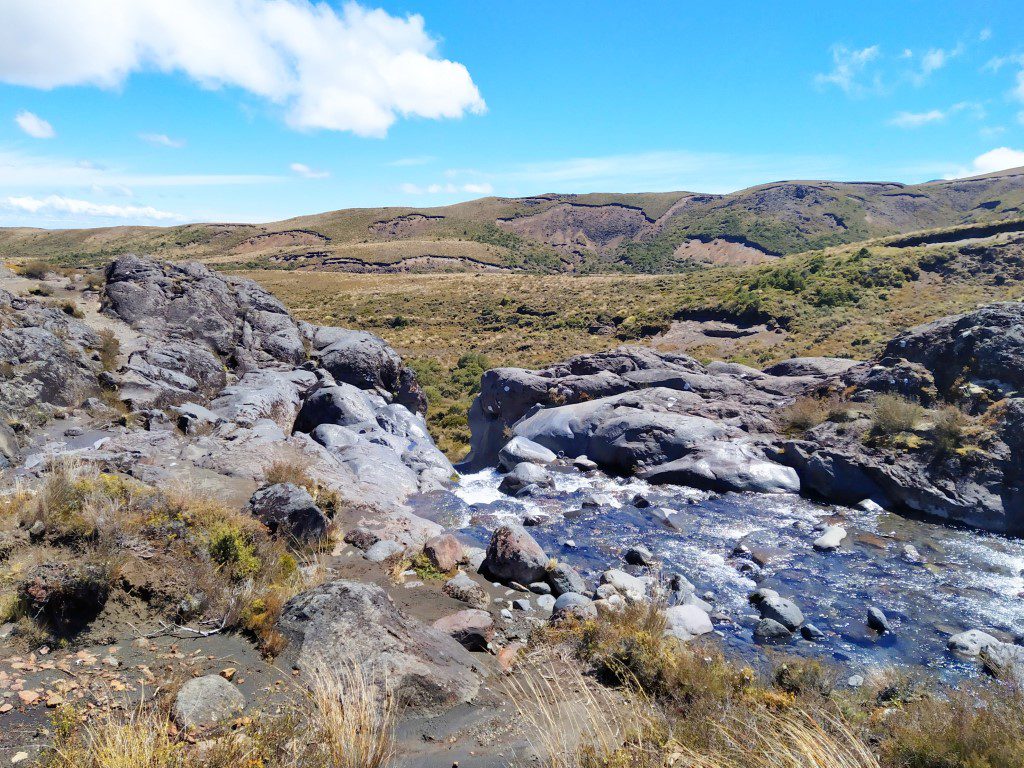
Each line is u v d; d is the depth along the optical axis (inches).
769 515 487.5
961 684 239.5
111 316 815.7
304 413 768.3
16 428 464.4
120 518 225.9
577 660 235.5
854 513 486.9
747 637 301.0
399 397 1090.7
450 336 2743.6
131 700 155.0
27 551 202.1
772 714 170.9
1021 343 519.2
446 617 252.2
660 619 271.4
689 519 479.5
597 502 515.5
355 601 210.8
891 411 532.4
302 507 335.3
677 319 2512.3
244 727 145.5
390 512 432.1
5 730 135.1
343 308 3444.9
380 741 150.0
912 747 157.6
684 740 151.2
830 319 2130.9
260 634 201.6
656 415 640.4
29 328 592.4
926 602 339.6
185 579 214.1
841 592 353.7
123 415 558.6
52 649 171.6
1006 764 145.1
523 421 767.7
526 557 335.6
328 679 160.2
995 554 404.8
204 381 753.0
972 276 2402.8
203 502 282.2
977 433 483.2
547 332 2620.6
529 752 157.3
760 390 721.6
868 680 246.2
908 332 618.8
